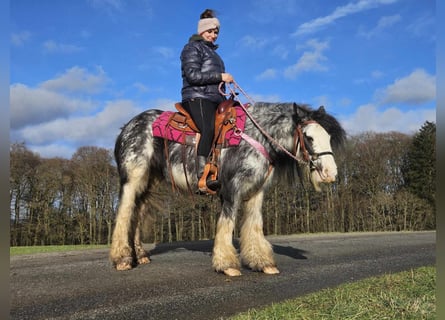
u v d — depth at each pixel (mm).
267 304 3928
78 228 27625
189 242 10219
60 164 27688
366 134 32594
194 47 5578
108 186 27625
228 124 5355
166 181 6055
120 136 6246
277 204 29641
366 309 3248
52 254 7676
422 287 3996
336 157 5402
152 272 5523
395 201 30938
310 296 3906
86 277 5223
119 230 5887
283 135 5352
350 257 7191
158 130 5840
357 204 31438
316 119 5301
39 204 26844
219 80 5430
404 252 7980
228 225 5324
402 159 31844
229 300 4105
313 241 10336
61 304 4016
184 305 3947
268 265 5438
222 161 5336
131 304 3996
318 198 31250
